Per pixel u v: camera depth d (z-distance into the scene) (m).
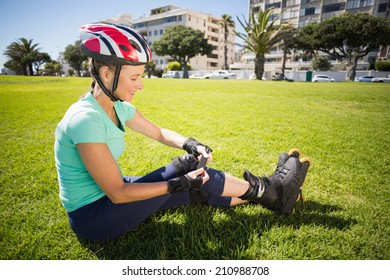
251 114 5.81
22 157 3.08
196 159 1.50
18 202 2.04
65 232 1.65
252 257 1.46
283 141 3.71
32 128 4.53
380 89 14.34
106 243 1.53
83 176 1.26
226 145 3.47
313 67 46.09
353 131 4.40
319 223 1.74
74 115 1.13
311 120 5.28
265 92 11.75
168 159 2.96
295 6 56.34
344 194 2.19
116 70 1.12
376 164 2.87
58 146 1.22
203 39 49.16
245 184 1.55
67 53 60.84
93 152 1.10
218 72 42.69
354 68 38.22
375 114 6.17
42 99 8.52
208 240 1.55
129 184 1.19
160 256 1.46
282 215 1.78
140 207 1.38
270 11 33.84
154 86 15.59
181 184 1.28
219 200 1.79
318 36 38.59
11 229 1.70
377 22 33.81
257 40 34.78
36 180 2.44
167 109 6.34
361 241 1.57
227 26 53.16
